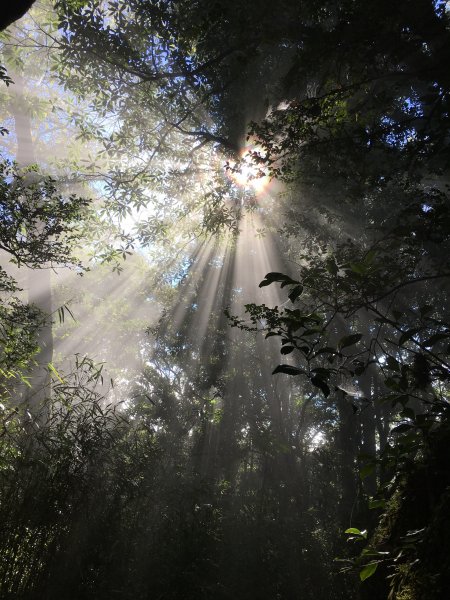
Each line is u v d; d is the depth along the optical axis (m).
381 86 7.33
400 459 3.17
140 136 9.59
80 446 5.67
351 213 10.12
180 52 7.51
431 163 7.04
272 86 8.61
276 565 8.52
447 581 2.54
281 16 6.33
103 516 6.04
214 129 9.71
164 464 8.85
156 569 6.57
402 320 9.99
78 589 5.38
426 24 5.43
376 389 12.66
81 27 7.39
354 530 3.38
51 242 6.93
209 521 8.19
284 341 2.75
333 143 6.66
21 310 7.22
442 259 7.26
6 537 4.79
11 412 5.72
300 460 13.30
